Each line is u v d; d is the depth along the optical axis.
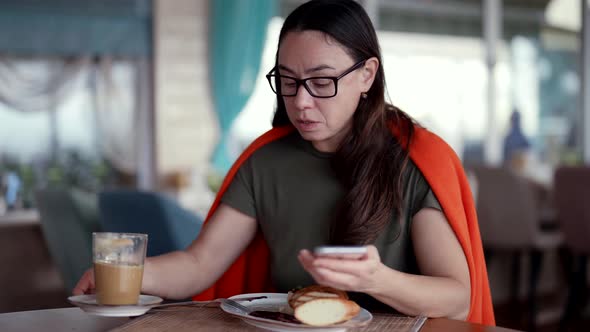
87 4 5.02
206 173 5.15
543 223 4.78
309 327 1.06
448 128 6.26
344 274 1.04
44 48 4.91
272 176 1.52
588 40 6.70
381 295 1.15
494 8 6.39
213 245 1.51
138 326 1.12
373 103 1.42
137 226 2.54
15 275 4.06
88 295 1.26
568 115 6.71
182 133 5.33
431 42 6.18
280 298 1.28
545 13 6.64
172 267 1.44
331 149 1.48
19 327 1.14
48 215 3.21
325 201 1.46
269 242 1.52
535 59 6.62
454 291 1.24
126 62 5.27
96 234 1.19
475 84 6.38
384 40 6.00
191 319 1.17
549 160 6.62
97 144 5.21
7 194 4.82
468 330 1.14
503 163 6.12
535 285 4.47
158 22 5.21
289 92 1.34
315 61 1.30
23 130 5.00
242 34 5.37
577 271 4.35
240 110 5.41
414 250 1.40
